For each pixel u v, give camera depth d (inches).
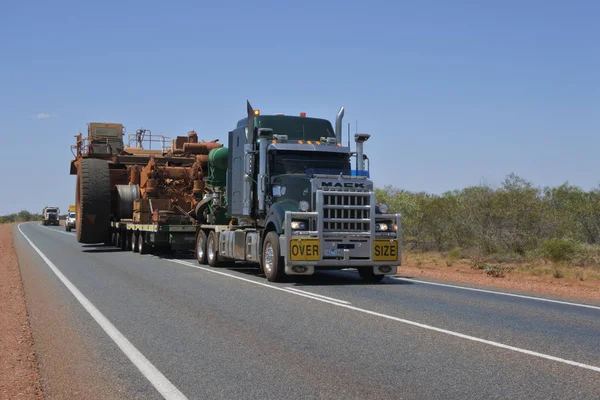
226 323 373.7
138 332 349.4
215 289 538.3
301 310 421.4
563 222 1005.2
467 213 1083.9
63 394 238.2
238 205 693.3
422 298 486.9
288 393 234.1
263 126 657.6
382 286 572.4
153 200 994.1
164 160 1082.1
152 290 532.4
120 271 713.0
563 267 788.0
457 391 235.0
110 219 1202.6
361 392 234.5
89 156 1167.6
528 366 271.6
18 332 355.6
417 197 1286.9
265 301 463.8
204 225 820.6
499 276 705.0
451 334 340.2
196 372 264.5
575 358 286.0
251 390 238.4
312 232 572.1
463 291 539.5
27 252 1089.4
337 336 335.0
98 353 301.6
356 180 589.0
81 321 386.6
